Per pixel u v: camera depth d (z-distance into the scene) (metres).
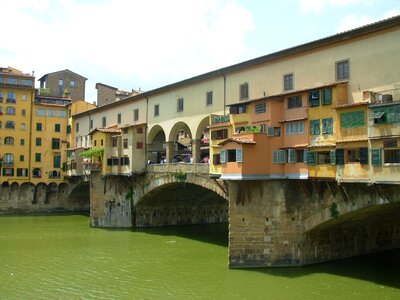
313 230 32.47
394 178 25.31
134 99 56.00
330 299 26.02
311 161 30.08
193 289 28.50
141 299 26.75
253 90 37.28
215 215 62.06
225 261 36.47
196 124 44.03
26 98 78.19
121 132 55.34
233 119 36.19
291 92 31.36
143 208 56.41
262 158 32.47
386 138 25.66
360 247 36.59
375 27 27.78
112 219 56.66
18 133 77.19
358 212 29.52
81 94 93.75
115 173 55.22
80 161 72.38
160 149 57.50
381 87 27.72
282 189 32.25
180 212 59.19
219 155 38.00
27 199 76.88
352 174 27.42
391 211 31.70
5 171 75.50
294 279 29.72
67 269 34.22
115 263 36.16
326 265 33.12
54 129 80.00
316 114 30.08
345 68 29.97
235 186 33.12
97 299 26.84
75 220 65.38
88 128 71.00
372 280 29.44
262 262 32.41
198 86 44.12
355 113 27.36
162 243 45.38
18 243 45.31
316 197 31.30
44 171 78.38
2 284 30.17
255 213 32.72
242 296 26.81
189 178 44.09
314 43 31.67
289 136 31.78
